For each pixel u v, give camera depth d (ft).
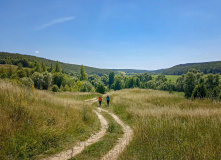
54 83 285.23
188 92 176.24
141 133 24.02
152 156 14.93
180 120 30.09
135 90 112.37
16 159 15.46
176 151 15.44
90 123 32.81
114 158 17.21
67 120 27.81
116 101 65.67
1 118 19.40
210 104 52.80
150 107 50.98
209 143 16.56
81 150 19.85
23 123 20.61
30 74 292.40
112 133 28.53
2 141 16.63
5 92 27.07
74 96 86.38
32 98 30.32
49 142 20.20
